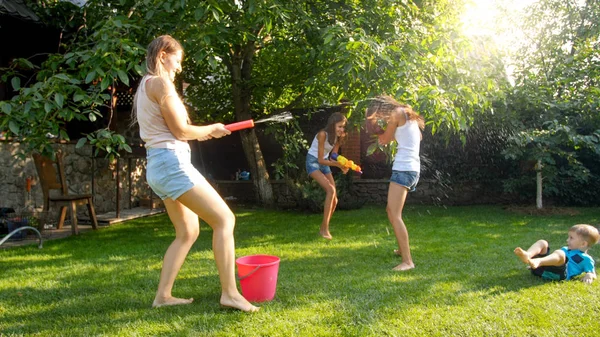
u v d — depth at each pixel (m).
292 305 2.88
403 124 4.01
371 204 9.20
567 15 8.42
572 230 3.46
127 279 3.64
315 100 8.56
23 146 6.32
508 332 2.44
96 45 4.62
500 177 9.07
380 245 4.90
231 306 2.78
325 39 4.95
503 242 5.03
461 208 8.45
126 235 5.88
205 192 2.73
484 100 5.45
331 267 3.91
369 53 4.96
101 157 7.85
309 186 8.12
